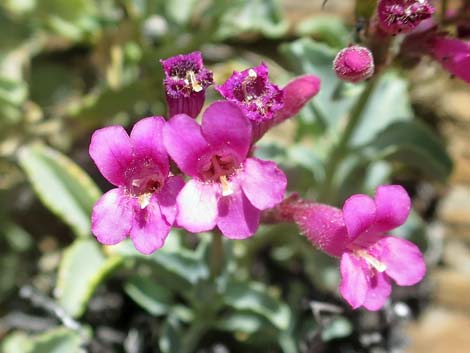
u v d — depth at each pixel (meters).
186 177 0.07
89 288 0.09
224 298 0.09
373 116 0.10
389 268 0.07
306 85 0.07
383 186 0.07
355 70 0.07
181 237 0.10
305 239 0.10
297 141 0.11
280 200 0.07
